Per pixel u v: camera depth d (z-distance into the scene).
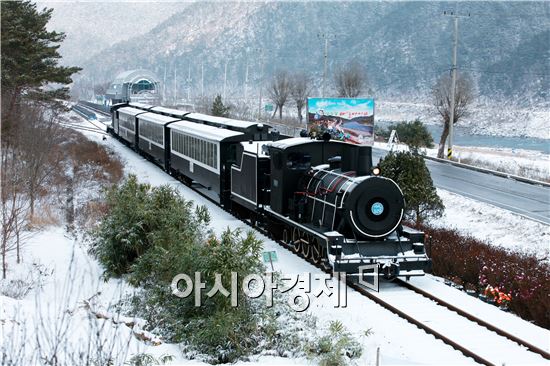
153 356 9.91
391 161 21.31
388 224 15.27
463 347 11.10
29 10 33.38
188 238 14.08
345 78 70.12
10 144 27.30
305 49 197.50
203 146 26.91
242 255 11.62
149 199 17.09
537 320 13.35
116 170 33.25
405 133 56.03
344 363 10.05
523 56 133.88
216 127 28.38
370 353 10.78
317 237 15.65
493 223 24.33
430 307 13.59
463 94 46.97
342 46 182.12
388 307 13.55
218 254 11.37
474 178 35.75
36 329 8.77
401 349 11.13
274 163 18.56
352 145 16.28
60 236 19.97
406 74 145.50
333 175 16.45
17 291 13.58
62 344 9.38
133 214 16.17
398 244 15.39
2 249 16.34
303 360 10.32
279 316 11.78
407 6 174.75
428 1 168.88
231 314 10.86
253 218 21.42
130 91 94.81
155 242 15.13
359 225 15.12
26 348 9.14
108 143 52.72
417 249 15.38
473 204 27.08
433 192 21.27
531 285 14.38
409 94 138.25
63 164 31.91
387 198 15.21
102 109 93.12
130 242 15.70
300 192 17.58
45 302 12.77
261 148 20.58
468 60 140.62
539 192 31.11
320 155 18.16
